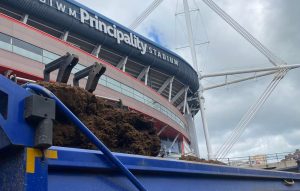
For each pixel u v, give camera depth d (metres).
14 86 1.95
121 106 4.00
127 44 43.50
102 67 3.65
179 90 56.03
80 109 3.19
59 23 36.59
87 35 39.34
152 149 3.73
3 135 1.92
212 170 3.40
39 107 1.94
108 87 34.84
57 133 2.61
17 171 1.89
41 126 1.94
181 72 51.75
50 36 29.77
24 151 1.90
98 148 2.35
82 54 32.00
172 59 50.09
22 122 1.93
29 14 34.50
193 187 3.10
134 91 39.09
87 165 2.22
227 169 3.66
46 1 35.03
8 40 26.58
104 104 3.53
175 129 48.16
